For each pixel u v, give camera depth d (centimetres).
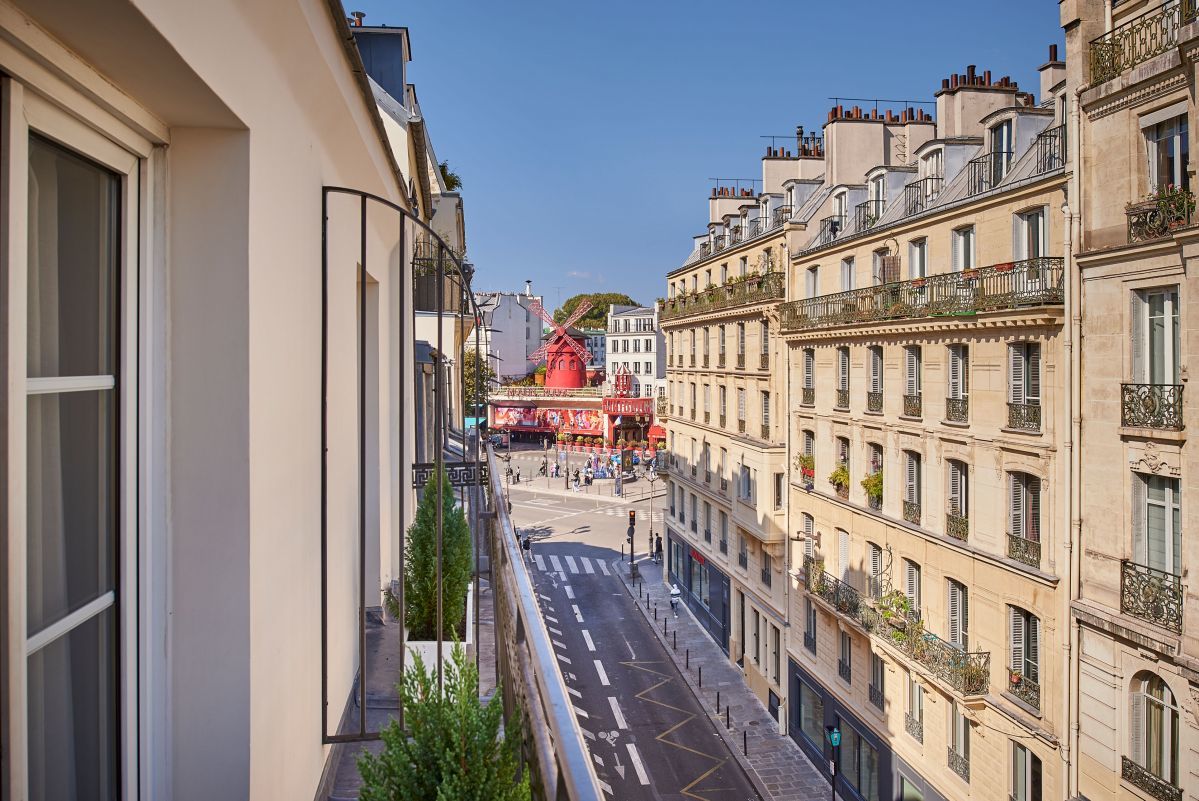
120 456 277
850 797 2341
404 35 1677
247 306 308
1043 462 1595
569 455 8775
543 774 248
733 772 2569
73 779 254
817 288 2766
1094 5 1484
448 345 1744
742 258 3466
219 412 305
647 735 2814
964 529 1864
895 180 2553
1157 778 1307
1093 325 1459
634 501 6744
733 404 3500
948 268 2002
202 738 306
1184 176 1312
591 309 13512
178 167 302
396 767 298
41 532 235
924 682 1961
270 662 341
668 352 4528
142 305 290
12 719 210
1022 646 1700
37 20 209
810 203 3156
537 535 5659
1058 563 1557
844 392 2469
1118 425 1402
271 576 343
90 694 263
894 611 2066
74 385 250
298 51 363
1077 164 1488
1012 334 1681
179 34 232
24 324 215
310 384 432
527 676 287
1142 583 1341
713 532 3781
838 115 3077
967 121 2491
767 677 3075
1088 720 1462
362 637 423
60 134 237
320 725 446
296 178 393
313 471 441
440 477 452
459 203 2166
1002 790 1708
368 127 578
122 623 277
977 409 1808
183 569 304
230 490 306
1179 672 1270
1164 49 1315
